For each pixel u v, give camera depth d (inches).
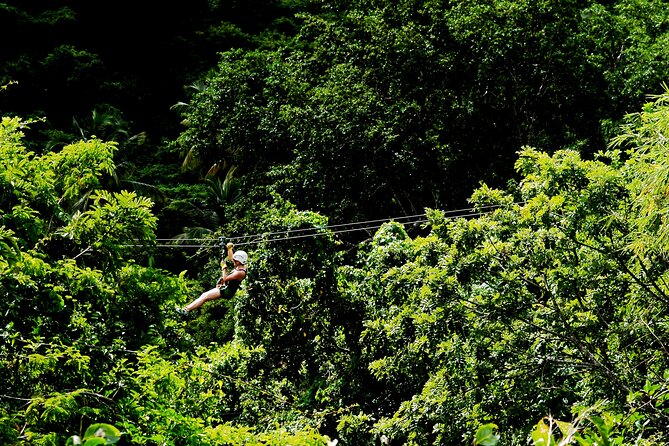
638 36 1408.7
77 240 513.3
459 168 1380.4
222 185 1887.3
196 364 559.5
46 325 475.8
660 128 432.1
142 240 526.0
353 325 901.8
